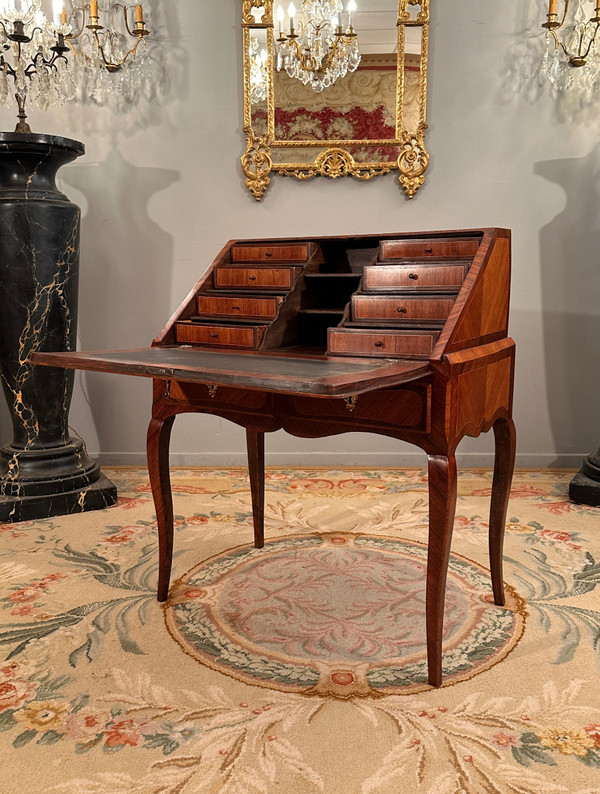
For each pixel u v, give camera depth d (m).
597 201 4.09
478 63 4.01
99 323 4.38
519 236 4.14
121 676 2.11
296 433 2.25
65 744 1.79
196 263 4.30
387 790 1.62
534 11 3.94
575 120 4.02
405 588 2.70
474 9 3.96
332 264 2.80
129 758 1.74
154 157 4.21
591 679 2.06
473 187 4.11
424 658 2.21
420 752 1.75
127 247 4.30
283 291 2.57
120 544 3.15
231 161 4.19
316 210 4.20
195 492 3.90
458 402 2.04
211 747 1.78
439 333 2.10
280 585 2.73
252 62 4.03
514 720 1.88
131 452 4.48
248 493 3.88
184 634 2.36
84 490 3.61
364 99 4.02
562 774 1.67
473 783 1.64
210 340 2.54
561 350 4.24
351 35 3.96
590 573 2.80
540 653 2.21
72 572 2.85
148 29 4.09
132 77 4.12
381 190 4.15
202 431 4.45
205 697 2.00
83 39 4.05
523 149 4.07
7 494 3.48
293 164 4.12
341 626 2.41
